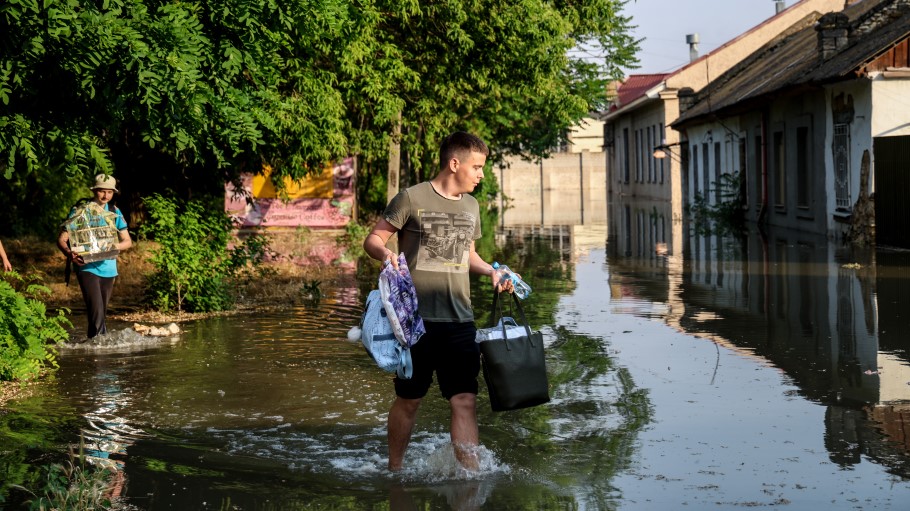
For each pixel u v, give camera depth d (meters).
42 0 8.06
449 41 19.75
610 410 6.83
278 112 13.14
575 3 24.84
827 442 5.87
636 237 25.98
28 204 23.11
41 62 8.72
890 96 20.20
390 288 5.23
